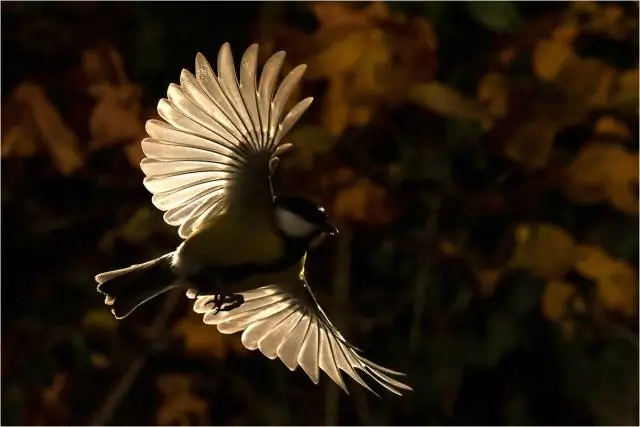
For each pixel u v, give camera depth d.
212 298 4.44
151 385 4.82
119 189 4.80
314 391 4.83
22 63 4.78
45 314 4.81
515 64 4.72
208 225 4.35
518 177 4.76
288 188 4.73
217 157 4.35
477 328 4.78
